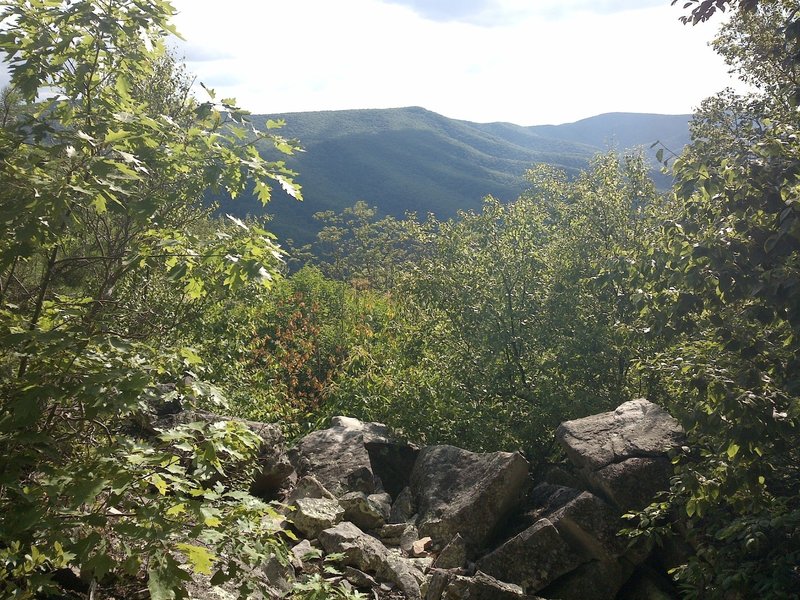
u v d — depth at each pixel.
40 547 3.83
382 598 6.43
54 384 3.81
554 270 13.73
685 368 6.28
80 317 4.59
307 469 9.47
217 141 4.86
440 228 14.46
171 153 4.64
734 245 6.18
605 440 8.06
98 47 4.45
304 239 123.00
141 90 8.26
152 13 4.61
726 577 6.02
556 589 7.00
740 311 6.69
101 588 4.57
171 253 4.59
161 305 9.96
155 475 3.79
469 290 13.85
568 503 7.30
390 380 12.85
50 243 3.94
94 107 4.64
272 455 8.15
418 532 8.01
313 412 15.97
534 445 12.66
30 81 4.37
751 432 5.64
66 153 4.00
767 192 6.23
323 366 19.34
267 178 4.90
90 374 3.80
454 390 13.05
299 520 7.30
